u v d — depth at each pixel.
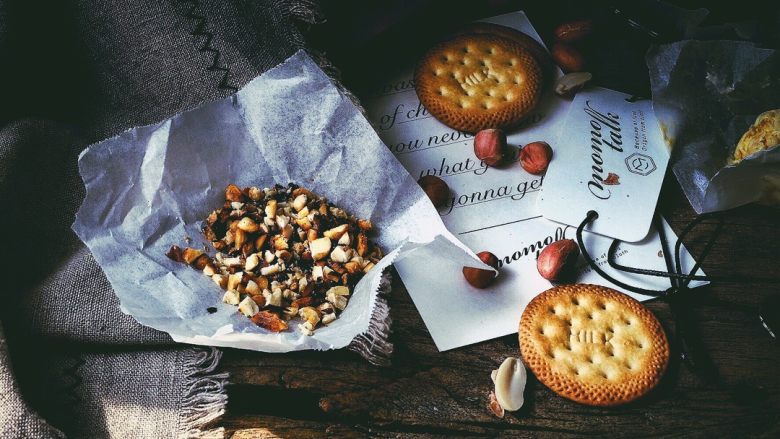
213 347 0.42
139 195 0.44
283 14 0.48
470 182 0.48
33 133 0.46
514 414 0.42
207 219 0.45
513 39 0.52
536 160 0.48
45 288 0.42
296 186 0.46
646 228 0.47
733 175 0.46
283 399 0.42
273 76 0.45
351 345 0.43
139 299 0.41
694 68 0.49
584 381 0.42
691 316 0.45
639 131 0.50
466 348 0.44
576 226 0.47
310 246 0.44
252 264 0.44
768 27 0.50
